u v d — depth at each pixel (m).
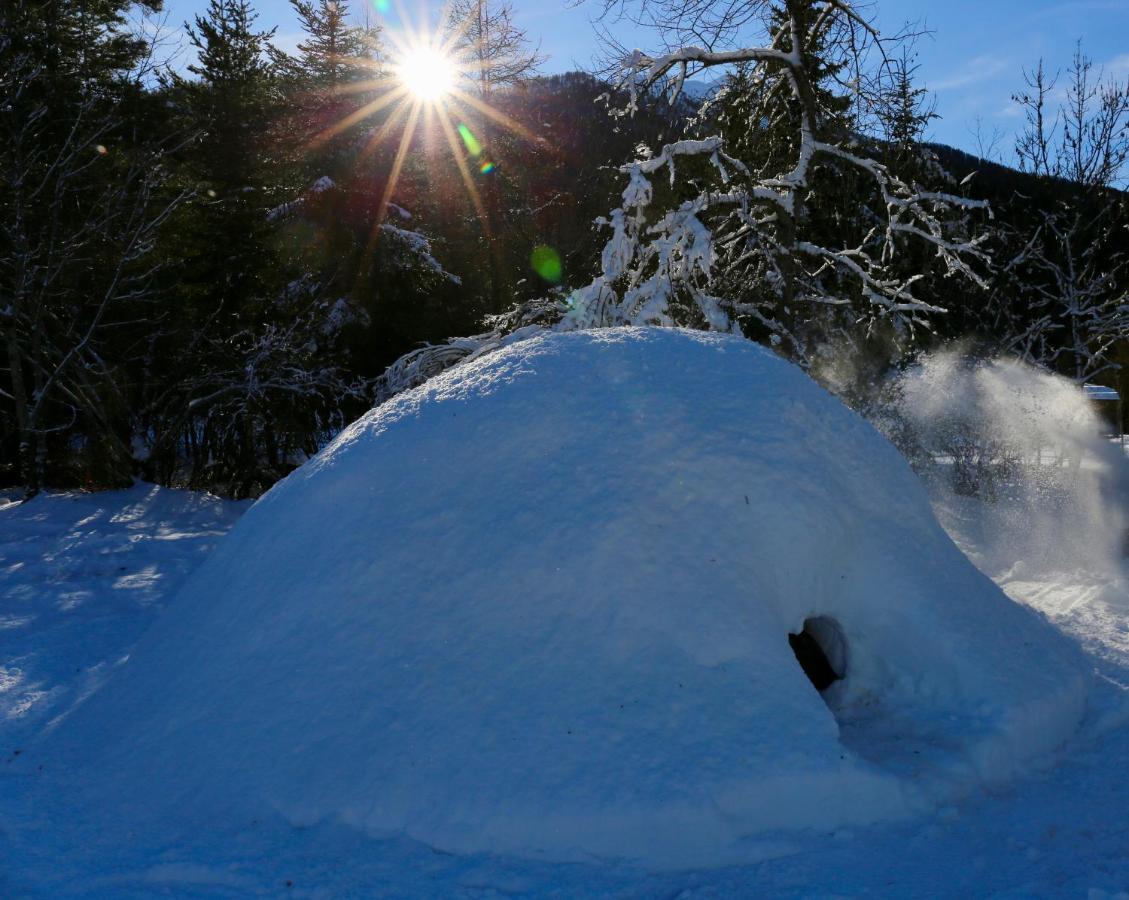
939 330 16.34
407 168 26.44
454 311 24.89
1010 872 3.44
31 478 15.62
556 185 26.55
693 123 13.70
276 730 4.17
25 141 16.17
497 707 3.98
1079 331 16.08
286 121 24.59
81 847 3.81
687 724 3.89
